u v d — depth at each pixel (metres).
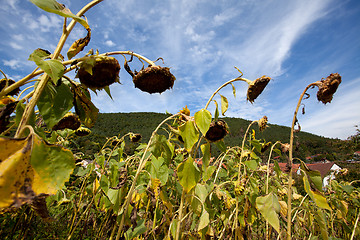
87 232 2.65
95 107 1.19
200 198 1.66
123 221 1.47
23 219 1.94
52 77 0.72
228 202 2.00
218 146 1.73
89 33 0.94
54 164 0.63
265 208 1.48
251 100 1.60
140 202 2.19
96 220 2.72
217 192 2.04
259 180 3.17
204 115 1.46
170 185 2.34
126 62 1.21
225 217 2.01
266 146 2.94
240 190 2.04
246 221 2.13
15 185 0.57
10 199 0.55
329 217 3.14
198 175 1.56
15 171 0.57
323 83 1.34
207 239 1.60
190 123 1.53
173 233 1.56
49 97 0.95
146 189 1.93
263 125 2.52
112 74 0.98
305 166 1.44
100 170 2.40
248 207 2.03
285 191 2.77
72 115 1.61
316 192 1.43
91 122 1.21
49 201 2.32
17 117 0.90
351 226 2.84
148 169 1.85
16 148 0.59
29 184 0.59
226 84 1.71
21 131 0.66
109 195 1.65
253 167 2.35
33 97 0.72
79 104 1.18
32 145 0.60
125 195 1.85
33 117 0.95
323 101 1.37
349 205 3.07
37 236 2.31
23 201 0.56
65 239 2.33
